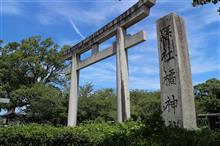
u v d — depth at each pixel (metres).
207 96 36.44
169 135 5.28
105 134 6.91
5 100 15.67
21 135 7.77
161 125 6.02
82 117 24.19
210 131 5.73
